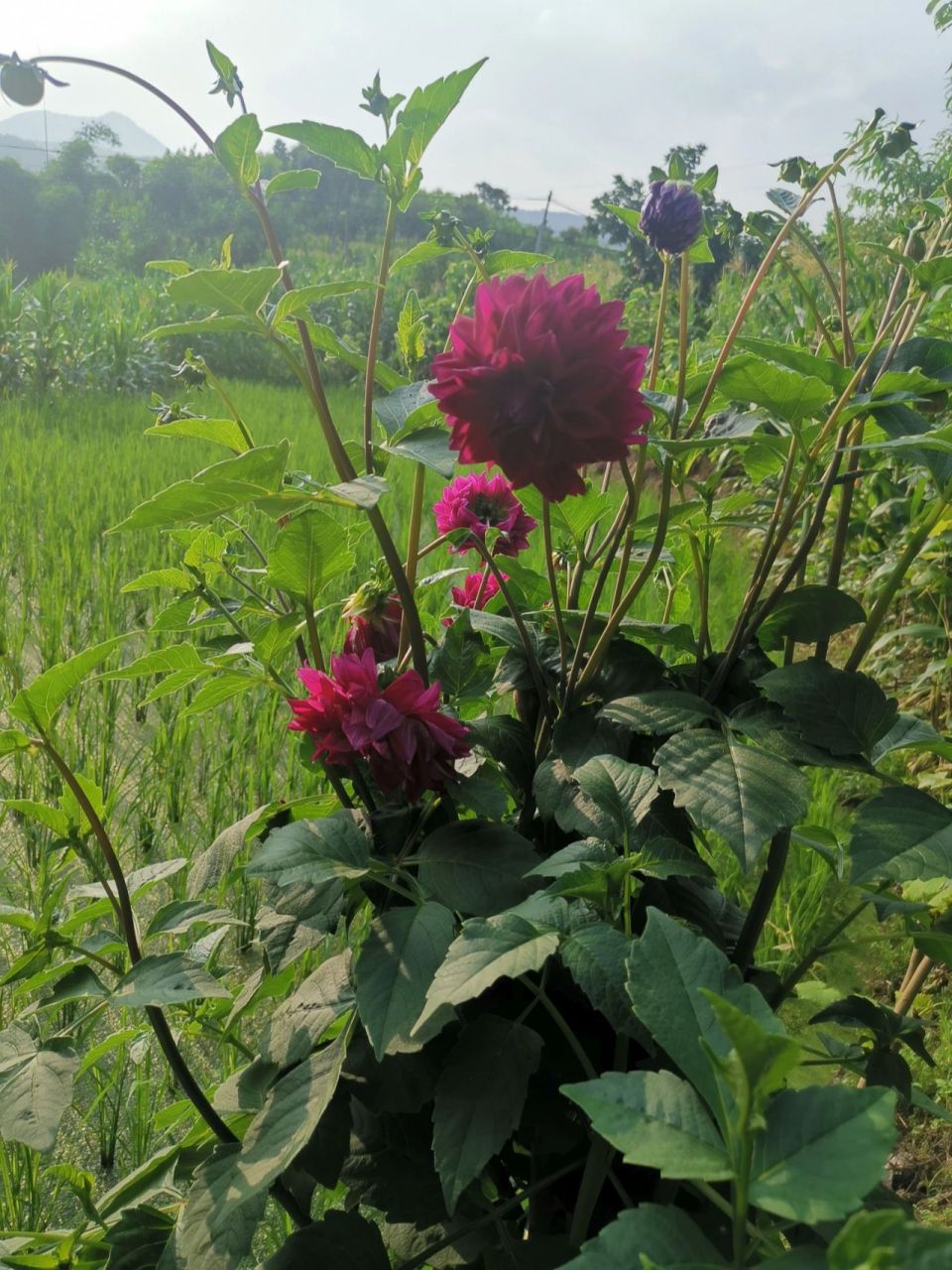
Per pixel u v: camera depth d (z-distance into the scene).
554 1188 1.44
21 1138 1.20
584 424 1.18
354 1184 1.46
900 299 1.98
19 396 13.62
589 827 1.33
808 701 1.33
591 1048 1.38
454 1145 1.13
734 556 6.81
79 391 14.62
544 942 1.06
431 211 1.56
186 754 3.72
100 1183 2.21
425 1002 1.11
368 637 1.59
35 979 1.42
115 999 1.32
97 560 5.58
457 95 1.34
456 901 1.24
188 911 1.44
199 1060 2.50
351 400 15.01
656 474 7.33
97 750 3.88
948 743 1.34
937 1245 0.57
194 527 1.68
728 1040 0.82
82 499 6.85
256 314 1.36
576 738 1.42
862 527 5.58
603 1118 0.77
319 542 1.36
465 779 1.36
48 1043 1.33
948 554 4.52
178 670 1.48
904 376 1.31
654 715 1.35
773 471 1.65
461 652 1.54
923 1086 2.55
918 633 3.90
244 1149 1.23
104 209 62.44
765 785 1.21
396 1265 1.53
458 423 1.23
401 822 1.42
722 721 1.37
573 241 42.81
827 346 1.73
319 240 47.41
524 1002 1.40
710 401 1.65
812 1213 0.66
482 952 1.05
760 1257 1.24
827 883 3.14
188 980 1.33
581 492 1.24
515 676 1.59
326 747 1.35
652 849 1.18
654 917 0.89
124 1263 1.48
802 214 1.55
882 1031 1.43
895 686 4.91
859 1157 0.68
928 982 2.97
